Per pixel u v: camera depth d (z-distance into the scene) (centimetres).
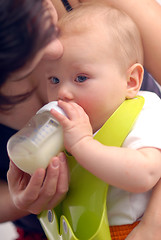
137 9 120
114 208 96
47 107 89
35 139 85
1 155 126
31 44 62
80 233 93
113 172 84
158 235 91
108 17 102
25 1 60
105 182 92
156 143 89
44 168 87
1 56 61
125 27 103
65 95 95
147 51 120
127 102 99
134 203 96
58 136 87
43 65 99
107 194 96
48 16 65
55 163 86
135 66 102
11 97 73
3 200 126
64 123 86
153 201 94
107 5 110
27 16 60
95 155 84
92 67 95
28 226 135
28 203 93
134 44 105
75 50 94
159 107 101
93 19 100
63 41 96
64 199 98
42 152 85
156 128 93
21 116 119
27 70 68
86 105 95
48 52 90
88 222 93
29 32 61
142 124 94
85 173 94
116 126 93
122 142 93
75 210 94
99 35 97
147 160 86
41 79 112
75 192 96
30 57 63
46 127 87
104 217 90
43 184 90
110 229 97
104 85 96
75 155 86
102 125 100
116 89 98
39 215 108
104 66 96
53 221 99
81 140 85
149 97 105
